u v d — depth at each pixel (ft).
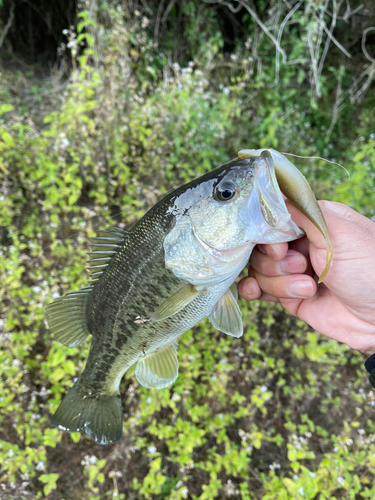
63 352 1.27
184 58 2.77
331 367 1.54
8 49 2.80
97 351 0.96
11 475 1.19
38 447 1.30
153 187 1.74
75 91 1.79
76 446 1.38
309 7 2.41
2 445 1.18
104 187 1.73
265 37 2.75
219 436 1.32
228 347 1.49
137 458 1.39
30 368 1.41
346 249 0.84
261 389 1.33
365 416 1.50
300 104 2.83
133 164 1.94
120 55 2.17
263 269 0.98
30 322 1.37
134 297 0.87
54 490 1.29
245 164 0.79
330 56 3.00
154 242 0.84
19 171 1.71
